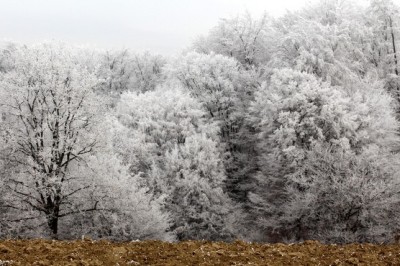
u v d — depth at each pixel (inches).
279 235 1277.1
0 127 788.6
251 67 1795.0
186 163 1312.7
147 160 1341.0
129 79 2372.0
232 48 1871.3
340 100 1234.0
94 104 844.6
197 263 361.7
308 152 1103.6
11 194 778.8
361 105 1234.0
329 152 1065.5
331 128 1238.9
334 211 992.2
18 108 808.3
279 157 1218.6
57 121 813.9
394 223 937.5
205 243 464.8
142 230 940.0
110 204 903.1
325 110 1215.6
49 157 788.0
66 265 315.3
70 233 893.8
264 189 1379.2
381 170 994.1
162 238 1004.6
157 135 1461.6
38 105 813.9
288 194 1200.8
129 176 987.9
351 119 1212.5
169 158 1323.8
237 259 380.8
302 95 1247.5
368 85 1358.3
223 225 1302.9
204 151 1343.5
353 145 1211.2
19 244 402.3
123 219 917.2
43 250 372.5
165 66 1867.6
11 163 800.9
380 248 463.2
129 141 1334.9
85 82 844.6
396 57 1469.0
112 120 1390.3
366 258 399.9
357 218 951.6
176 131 1459.2
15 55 848.9
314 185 1014.4
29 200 825.5
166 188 1268.5
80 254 367.2
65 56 871.1
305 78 1331.2
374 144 1127.0
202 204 1291.8
